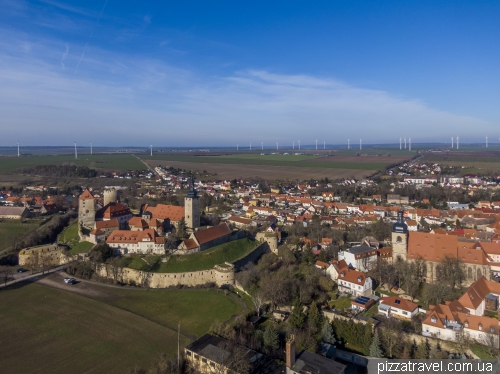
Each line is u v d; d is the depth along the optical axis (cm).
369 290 18275
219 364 11881
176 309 17288
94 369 12519
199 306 17562
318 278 19225
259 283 19138
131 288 19662
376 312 16425
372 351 13775
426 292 17850
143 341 14350
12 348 13788
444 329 14150
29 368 12562
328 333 14762
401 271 19025
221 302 17900
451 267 18750
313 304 16025
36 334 14788
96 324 15662
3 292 18738
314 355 12394
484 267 18725
